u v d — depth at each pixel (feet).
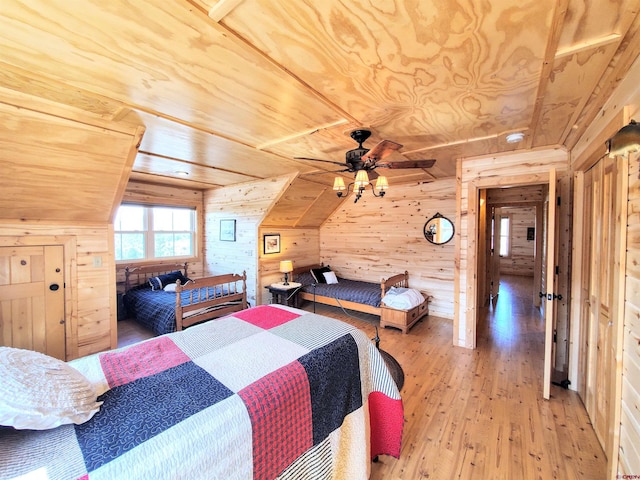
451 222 15.14
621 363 4.91
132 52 4.66
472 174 11.13
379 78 5.43
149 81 5.56
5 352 3.51
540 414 7.38
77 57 4.79
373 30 4.11
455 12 3.77
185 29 4.11
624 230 4.90
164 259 17.28
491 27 4.04
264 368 4.38
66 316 9.07
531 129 8.00
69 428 3.13
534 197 17.67
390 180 15.98
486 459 5.94
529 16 3.82
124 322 14.58
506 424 7.00
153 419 3.23
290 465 3.91
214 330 5.91
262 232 16.39
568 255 9.12
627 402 4.70
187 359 4.72
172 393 3.74
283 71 5.19
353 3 3.62
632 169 4.69
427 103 6.44
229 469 3.21
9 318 8.11
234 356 4.77
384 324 13.98
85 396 3.44
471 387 8.65
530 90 5.82
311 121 7.53
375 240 18.01
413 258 16.53
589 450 6.15
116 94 6.05
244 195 16.35
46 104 6.23
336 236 19.81
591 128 7.16
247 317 6.71
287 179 14.14
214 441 3.13
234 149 10.03
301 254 19.11
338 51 4.61
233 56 4.76
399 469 5.70
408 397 8.14
